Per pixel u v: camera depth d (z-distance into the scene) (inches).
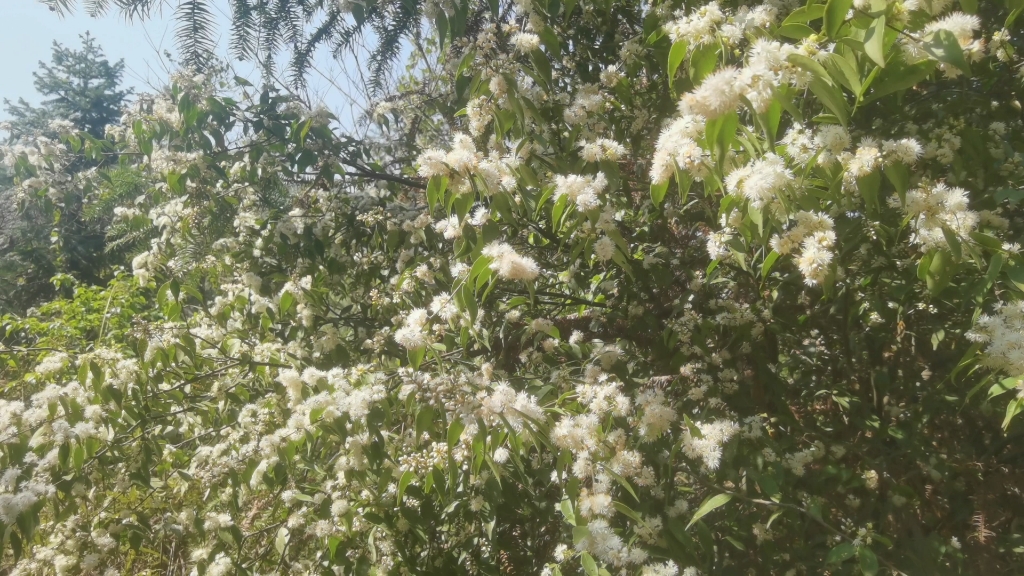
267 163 119.6
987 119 78.9
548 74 83.5
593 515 59.5
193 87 111.4
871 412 91.8
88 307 198.1
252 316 108.8
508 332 106.4
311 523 92.0
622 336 104.3
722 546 76.1
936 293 53.2
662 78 95.6
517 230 86.4
